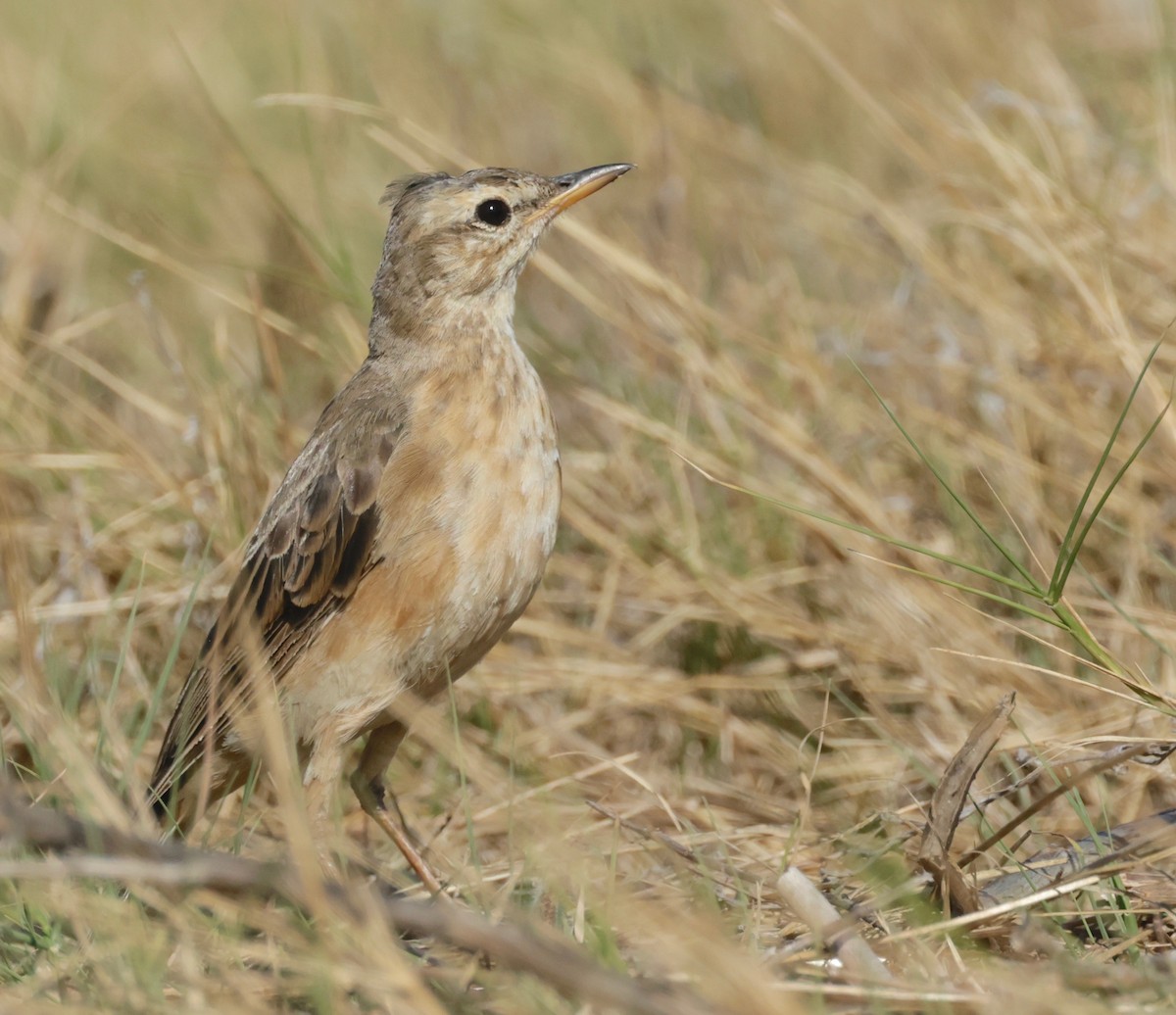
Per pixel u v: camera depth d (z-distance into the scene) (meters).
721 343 14.21
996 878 8.64
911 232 14.06
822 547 12.18
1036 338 12.57
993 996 6.95
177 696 10.52
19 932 7.94
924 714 10.91
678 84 18.34
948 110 16.39
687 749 11.39
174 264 13.93
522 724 11.66
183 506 12.45
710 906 7.88
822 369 13.32
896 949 7.80
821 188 16.17
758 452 13.27
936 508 12.41
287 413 13.49
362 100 18.09
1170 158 13.70
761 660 11.92
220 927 7.55
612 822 9.80
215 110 15.62
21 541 12.44
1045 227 12.59
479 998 7.28
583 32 20.19
